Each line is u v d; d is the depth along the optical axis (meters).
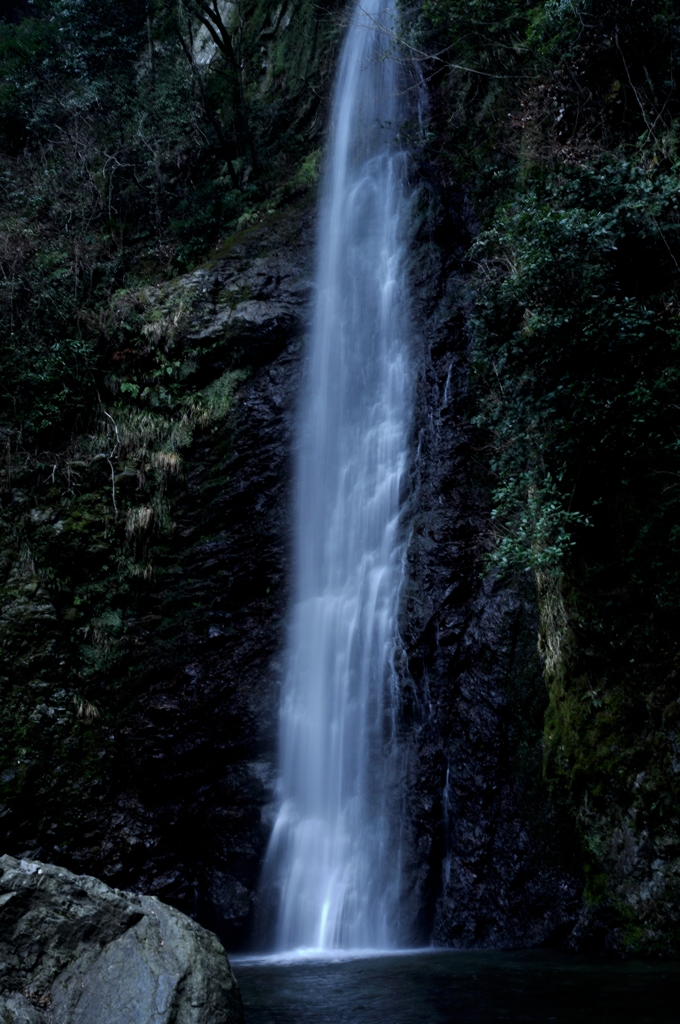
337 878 10.16
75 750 11.30
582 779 8.23
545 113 10.39
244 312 13.23
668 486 7.95
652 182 8.42
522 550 8.18
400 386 12.19
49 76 18.00
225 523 12.56
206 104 16.47
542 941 8.60
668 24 9.23
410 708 10.33
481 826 9.34
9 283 13.81
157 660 12.01
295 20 17.03
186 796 11.49
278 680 11.65
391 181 13.77
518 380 8.67
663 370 7.99
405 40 13.77
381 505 11.66
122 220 15.77
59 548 12.23
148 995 4.55
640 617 8.04
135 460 12.84
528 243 8.39
